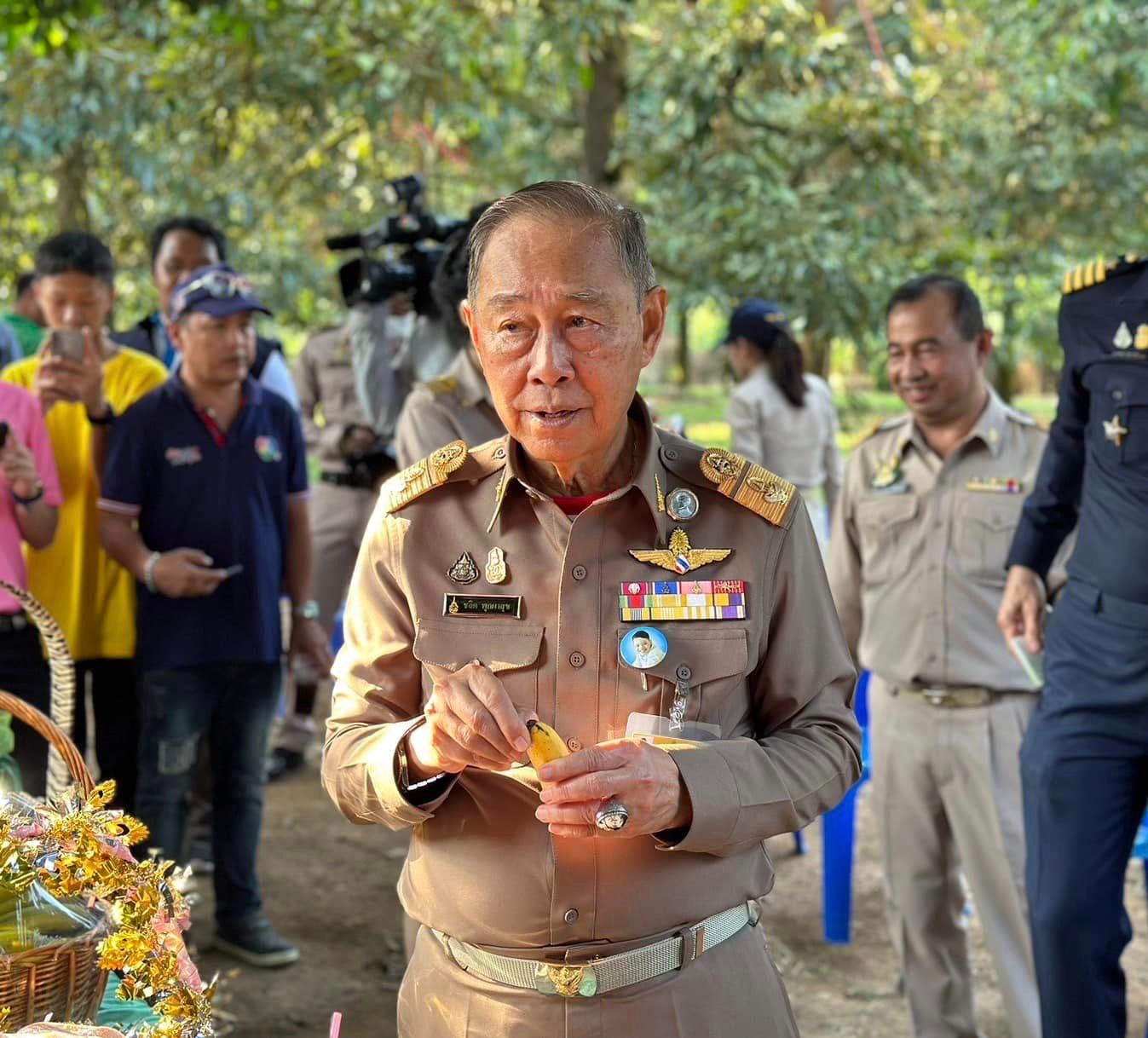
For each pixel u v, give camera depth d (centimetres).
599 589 155
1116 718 262
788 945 402
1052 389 1889
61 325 363
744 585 157
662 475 161
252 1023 344
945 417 321
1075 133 920
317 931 403
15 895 155
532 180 900
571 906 151
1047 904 263
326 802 514
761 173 764
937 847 324
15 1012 152
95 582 372
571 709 154
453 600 157
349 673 164
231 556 359
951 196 931
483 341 147
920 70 891
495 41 777
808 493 579
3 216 958
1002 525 315
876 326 764
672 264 779
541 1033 154
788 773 153
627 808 138
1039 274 911
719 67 745
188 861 434
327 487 559
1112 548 266
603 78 795
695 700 154
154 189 848
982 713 313
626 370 145
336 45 714
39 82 752
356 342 436
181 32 730
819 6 785
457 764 142
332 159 862
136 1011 177
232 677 364
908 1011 334
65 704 214
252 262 925
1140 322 270
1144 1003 359
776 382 568
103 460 361
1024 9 866
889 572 325
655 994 154
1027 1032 308
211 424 359
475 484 162
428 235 371
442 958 162
